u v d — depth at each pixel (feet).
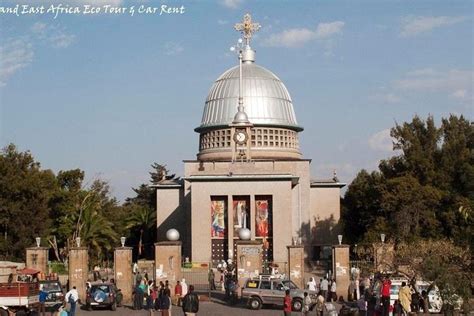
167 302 149.28
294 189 347.15
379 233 272.72
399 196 280.72
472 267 121.49
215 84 381.60
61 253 306.35
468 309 116.37
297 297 175.73
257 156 361.10
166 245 203.51
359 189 324.80
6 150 312.50
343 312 133.69
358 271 210.38
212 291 220.02
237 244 206.59
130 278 198.59
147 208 390.83
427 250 205.87
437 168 310.45
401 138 324.80
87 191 338.95
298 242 296.10
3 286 149.69
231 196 297.33
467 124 328.49
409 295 147.84
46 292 164.76
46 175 329.11
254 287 178.91
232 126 340.18
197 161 349.82
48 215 303.27
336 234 349.00
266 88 371.76
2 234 286.66
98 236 316.40
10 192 284.82
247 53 391.24
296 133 377.09
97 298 176.55
